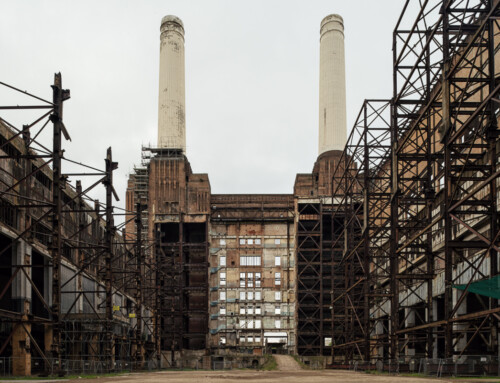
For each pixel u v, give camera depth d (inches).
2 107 1330.0
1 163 1643.7
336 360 3398.1
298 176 4138.8
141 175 4795.8
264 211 4291.3
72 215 2407.7
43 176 2052.2
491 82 1259.8
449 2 1346.0
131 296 3474.4
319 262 3905.0
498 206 1432.1
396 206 1865.2
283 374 1688.0
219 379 1263.5
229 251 4281.5
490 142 1282.0
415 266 2053.4
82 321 2135.8
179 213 4121.6
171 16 4621.1
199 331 4133.9
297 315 3870.6
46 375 1336.1
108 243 2022.6
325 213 3969.0
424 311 2314.2
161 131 4451.3
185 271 4146.2
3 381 1117.1
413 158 1814.7
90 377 1378.0
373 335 2854.3
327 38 4603.8
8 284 1360.7
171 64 4534.9
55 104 1350.9
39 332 2139.5
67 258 2274.9
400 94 1770.4
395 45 1839.3
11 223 1731.1
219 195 4308.6
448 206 1269.7
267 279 4224.9
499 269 1358.3
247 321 4168.3
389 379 1171.9
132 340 2659.9
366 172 2311.8
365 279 2267.5
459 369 1235.2
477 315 1151.6
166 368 3112.7
